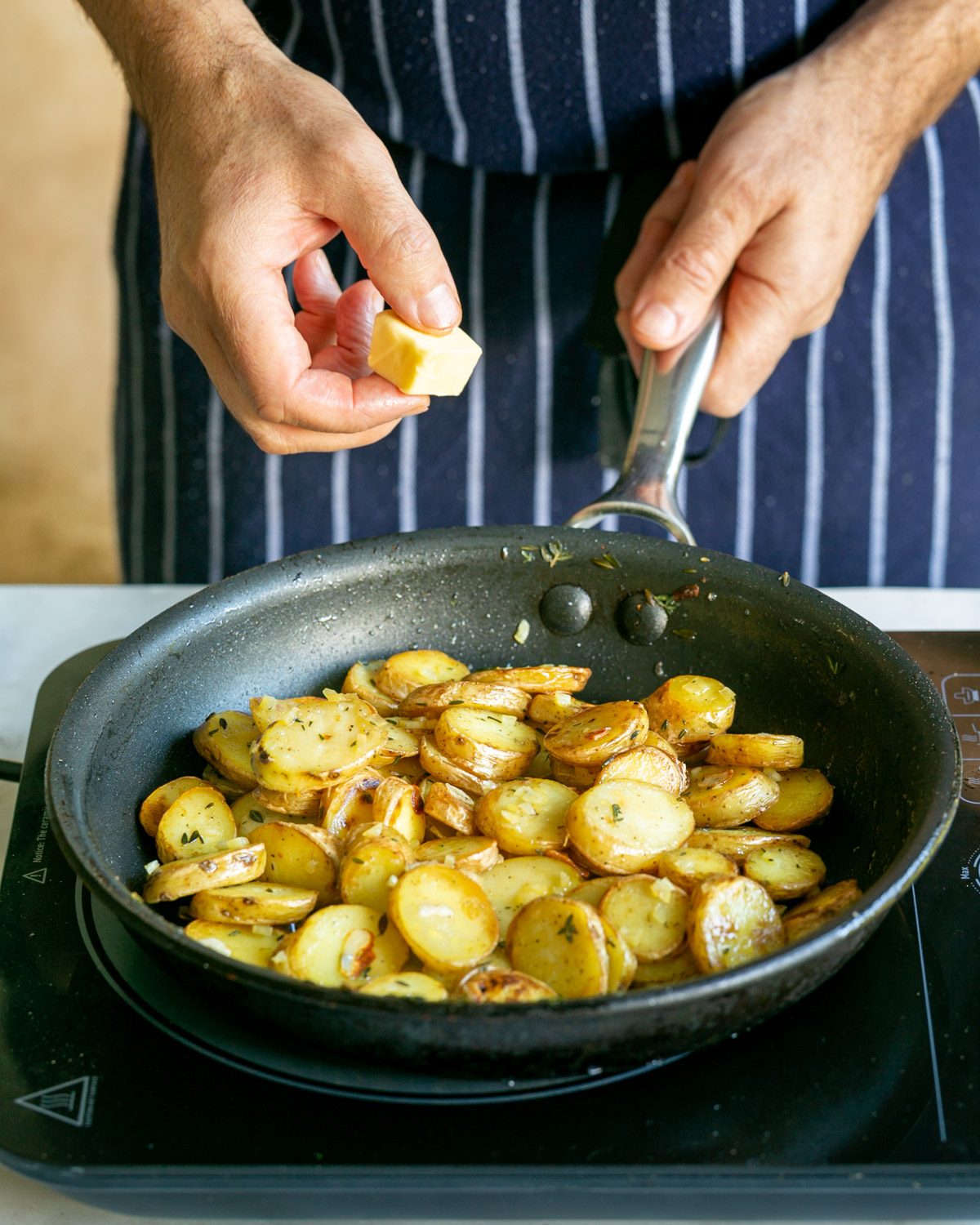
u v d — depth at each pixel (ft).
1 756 2.46
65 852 1.90
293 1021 1.82
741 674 2.36
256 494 3.19
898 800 2.06
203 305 2.30
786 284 2.69
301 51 2.93
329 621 2.39
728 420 2.79
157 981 2.05
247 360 2.28
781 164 2.65
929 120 2.89
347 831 2.14
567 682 2.31
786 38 2.84
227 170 2.26
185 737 2.28
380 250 2.21
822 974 1.89
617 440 2.89
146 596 2.83
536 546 2.39
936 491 3.28
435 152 2.96
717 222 2.60
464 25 2.78
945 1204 1.88
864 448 3.24
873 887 1.87
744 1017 1.86
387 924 1.99
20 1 8.87
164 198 2.37
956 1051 1.97
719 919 1.96
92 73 8.59
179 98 2.34
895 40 2.79
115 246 3.17
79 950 2.08
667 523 2.40
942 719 2.06
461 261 3.07
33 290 7.40
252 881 2.07
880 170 2.78
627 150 2.93
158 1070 1.96
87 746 2.07
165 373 3.14
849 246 2.74
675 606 2.39
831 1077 1.95
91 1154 1.88
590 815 2.10
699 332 2.61
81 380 6.95
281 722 2.18
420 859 2.09
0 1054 1.97
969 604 2.77
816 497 3.27
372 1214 1.92
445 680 2.34
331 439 2.43
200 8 2.39
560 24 2.78
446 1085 1.94
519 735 2.27
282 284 2.29
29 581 5.71
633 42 2.80
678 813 2.12
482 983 1.86
